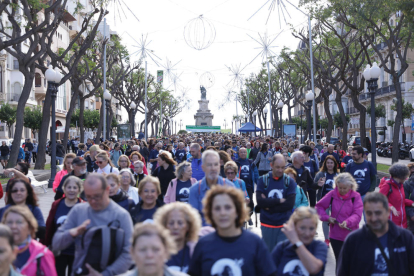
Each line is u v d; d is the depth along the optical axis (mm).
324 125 69375
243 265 3875
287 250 4555
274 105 60438
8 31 43688
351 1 22453
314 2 25953
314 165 11922
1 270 3521
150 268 3266
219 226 3910
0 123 52469
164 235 3395
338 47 31891
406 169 7234
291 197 6945
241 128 51594
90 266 4391
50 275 4406
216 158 6270
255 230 10852
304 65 35844
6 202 6426
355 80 29188
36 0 20359
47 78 18359
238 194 4004
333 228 7141
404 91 48875
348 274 4648
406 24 23156
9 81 53031
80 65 31594
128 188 8070
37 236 5715
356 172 9547
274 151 19906
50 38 23688
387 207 4445
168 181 9555
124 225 4734
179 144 19500
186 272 4273
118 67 47594
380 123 56781
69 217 4859
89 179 4711
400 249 4512
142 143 21984
